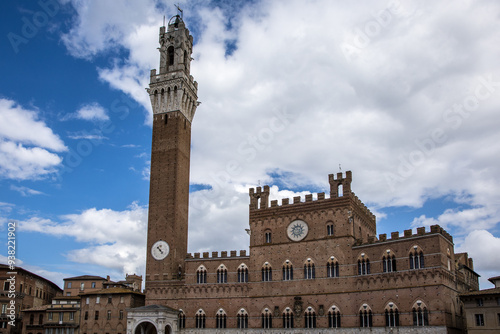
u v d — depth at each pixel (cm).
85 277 16050
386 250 9462
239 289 10919
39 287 15238
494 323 8450
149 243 12106
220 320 10850
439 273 8675
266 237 11094
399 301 9012
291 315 10212
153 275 11769
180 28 13800
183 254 12281
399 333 8862
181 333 11031
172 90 13200
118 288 12800
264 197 11431
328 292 9938
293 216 10875
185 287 11375
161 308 10369
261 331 10381
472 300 8781
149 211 12369
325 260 10181
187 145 13262
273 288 10575
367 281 9538
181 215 12425
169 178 12469
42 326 12656
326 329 9719
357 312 9481
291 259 10581
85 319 12156
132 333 10425
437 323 8488
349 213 10250
